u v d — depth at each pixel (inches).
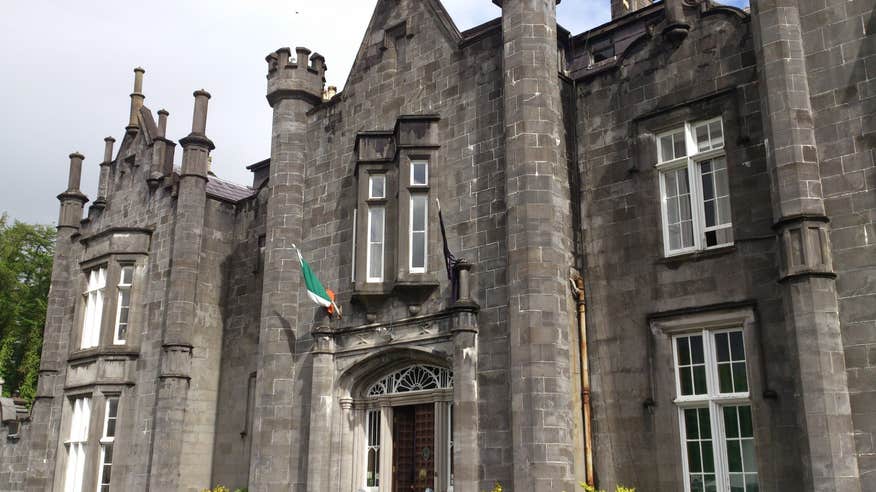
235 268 971.9
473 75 702.5
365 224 726.5
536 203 608.4
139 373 952.9
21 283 1744.6
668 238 606.9
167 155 1045.8
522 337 584.1
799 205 505.7
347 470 706.2
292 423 749.3
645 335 593.0
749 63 580.7
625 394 594.2
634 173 629.3
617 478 582.6
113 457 923.4
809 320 486.3
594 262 636.1
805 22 544.7
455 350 630.5
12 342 1678.2
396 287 682.2
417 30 764.6
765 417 522.3
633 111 641.6
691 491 553.6
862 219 498.9
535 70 637.9
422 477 674.2
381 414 709.9
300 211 816.3
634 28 771.4
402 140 714.8
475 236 659.4
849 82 520.1
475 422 612.7
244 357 922.7
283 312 779.4
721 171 591.5
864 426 472.4
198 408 914.1
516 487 560.4
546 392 568.4
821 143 523.5
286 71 845.8
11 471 1071.0
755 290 546.3
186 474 885.2
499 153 662.5
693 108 604.1
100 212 1113.4
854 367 483.2
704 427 557.9
